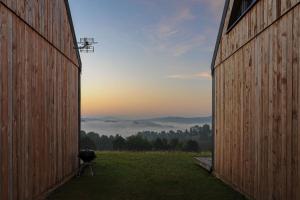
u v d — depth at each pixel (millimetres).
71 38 7953
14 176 4535
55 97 6613
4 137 4215
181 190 6508
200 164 9430
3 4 4184
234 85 6719
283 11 4207
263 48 4996
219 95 8094
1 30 4145
